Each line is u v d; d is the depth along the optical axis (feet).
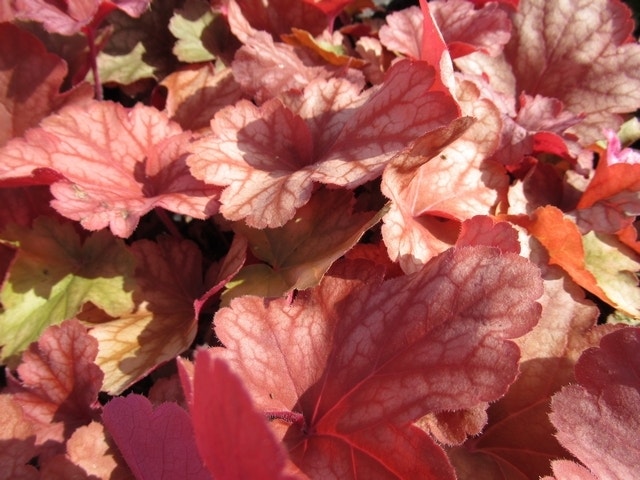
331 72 0.77
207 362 0.29
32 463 0.56
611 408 0.48
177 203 0.61
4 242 0.66
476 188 0.67
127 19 0.84
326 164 0.59
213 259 0.77
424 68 0.57
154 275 0.68
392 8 0.98
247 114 0.64
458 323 0.44
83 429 0.50
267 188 0.59
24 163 0.61
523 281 0.43
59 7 0.70
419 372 0.44
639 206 0.68
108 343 0.62
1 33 0.71
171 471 0.43
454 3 0.80
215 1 0.87
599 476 0.44
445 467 0.40
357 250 0.62
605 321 0.69
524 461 0.53
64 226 0.68
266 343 0.51
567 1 0.83
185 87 0.80
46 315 0.63
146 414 0.45
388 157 0.55
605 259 0.70
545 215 0.63
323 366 0.51
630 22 0.81
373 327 0.49
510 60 0.84
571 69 0.82
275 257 0.62
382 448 0.43
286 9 0.83
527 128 0.74
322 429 0.48
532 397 0.54
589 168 0.73
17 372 0.61
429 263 0.49
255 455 0.27
